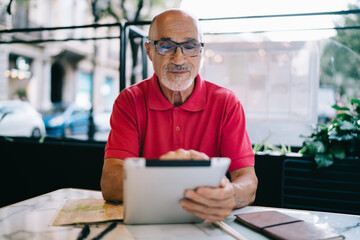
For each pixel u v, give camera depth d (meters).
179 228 0.93
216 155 1.47
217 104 1.46
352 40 3.89
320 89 4.48
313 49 4.03
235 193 1.12
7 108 6.75
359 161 2.39
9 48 11.57
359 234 0.91
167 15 1.30
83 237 0.85
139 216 0.92
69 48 14.97
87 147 3.08
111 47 18.62
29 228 0.91
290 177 2.55
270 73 4.21
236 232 0.89
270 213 1.03
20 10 10.96
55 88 16.23
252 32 2.83
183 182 0.86
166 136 1.43
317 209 2.48
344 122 2.57
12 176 3.33
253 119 4.35
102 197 1.28
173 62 1.29
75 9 14.41
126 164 0.81
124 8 5.99
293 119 4.23
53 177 3.20
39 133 7.11
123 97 1.48
